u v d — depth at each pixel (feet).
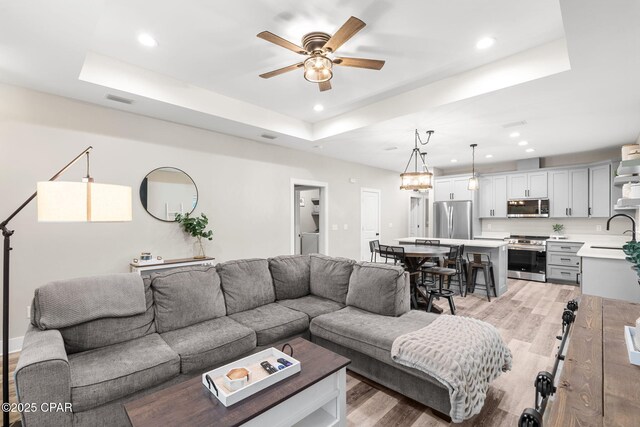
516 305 14.40
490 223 24.04
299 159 18.49
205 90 11.98
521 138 15.92
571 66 8.13
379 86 11.63
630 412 2.59
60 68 8.63
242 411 4.42
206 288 8.65
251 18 7.67
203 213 14.02
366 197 23.47
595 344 4.03
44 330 6.25
